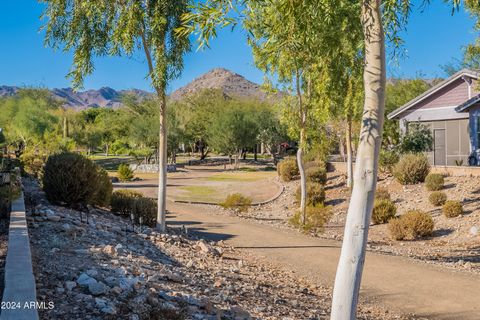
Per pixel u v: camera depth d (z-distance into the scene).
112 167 58.78
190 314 5.48
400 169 25.61
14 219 9.16
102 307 4.91
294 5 5.54
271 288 8.71
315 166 32.16
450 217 19.56
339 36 9.43
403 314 7.84
